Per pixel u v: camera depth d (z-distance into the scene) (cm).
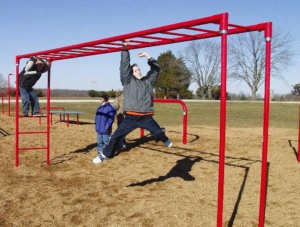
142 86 444
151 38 434
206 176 580
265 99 353
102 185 533
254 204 450
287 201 461
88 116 1806
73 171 618
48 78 646
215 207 439
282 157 707
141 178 572
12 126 1252
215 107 2670
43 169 627
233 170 612
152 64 459
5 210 423
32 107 670
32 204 445
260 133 1060
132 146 841
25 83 636
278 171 603
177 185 533
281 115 1931
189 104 3067
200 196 481
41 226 383
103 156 475
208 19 325
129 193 495
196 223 391
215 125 1364
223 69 314
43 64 628
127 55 439
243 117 1795
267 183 538
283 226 385
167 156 731
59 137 993
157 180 561
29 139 955
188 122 1495
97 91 5622
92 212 421
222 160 324
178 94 5631
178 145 849
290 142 879
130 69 445
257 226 384
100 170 625
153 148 816
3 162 674
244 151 773
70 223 391
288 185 527
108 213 419
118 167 646
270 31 348
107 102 718
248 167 629
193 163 668
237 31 385
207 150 788
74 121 1477
